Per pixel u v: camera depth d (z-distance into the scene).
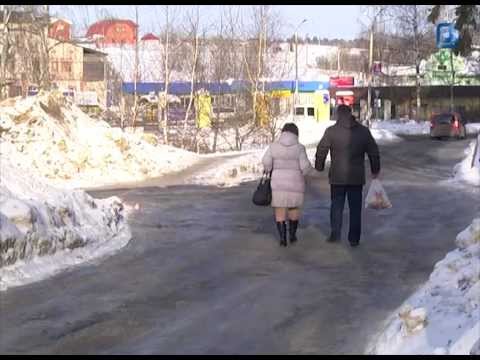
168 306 7.66
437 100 72.19
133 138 26.56
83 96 44.00
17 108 23.67
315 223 13.10
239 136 43.03
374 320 7.09
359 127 11.02
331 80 68.88
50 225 9.87
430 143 41.50
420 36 66.25
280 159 10.99
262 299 7.93
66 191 11.56
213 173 23.95
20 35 35.06
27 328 6.85
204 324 7.01
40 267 9.16
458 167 22.61
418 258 9.98
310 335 6.66
